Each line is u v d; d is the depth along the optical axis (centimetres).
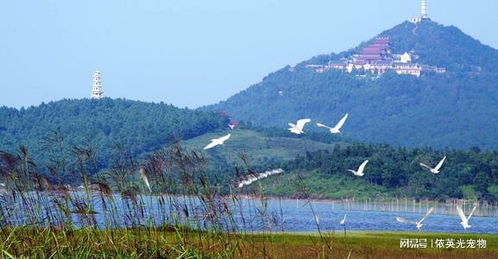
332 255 12694
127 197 9131
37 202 8975
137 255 8900
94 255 8800
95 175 9175
